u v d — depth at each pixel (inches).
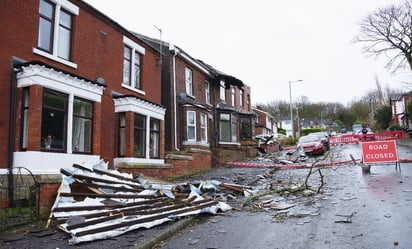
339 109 3673.7
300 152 840.9
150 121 575.5
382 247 184.2
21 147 347.6
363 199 315.6
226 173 626.5
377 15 1320.1
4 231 250.2
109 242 218.8
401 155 744.3
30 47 376.5
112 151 502.6
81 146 419.2
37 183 300.2
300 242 203.5
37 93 344.5
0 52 343.3
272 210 307.0
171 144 722.2
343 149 1055.6
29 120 339.0
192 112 772.0
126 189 335.3
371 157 512.7
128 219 256.1
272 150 1165.7
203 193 383.6
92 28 482.3
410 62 1268.5
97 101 435.5
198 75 875.4
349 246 189.5
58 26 419.5
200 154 696.4
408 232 206.7
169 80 740.7
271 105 3668.8
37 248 208.8
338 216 260.1
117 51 537.3
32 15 382.0
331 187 401.1
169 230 245.6
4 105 342.3
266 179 530.3
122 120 522.9
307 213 279.3
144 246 210.1
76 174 314.3
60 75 374.3
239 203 350.6
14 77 351.9
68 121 386.0
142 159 526.3
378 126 2396.7
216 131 932.0
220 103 983.0
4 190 315.6
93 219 245.9
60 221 257.3
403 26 1275.8
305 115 3619.6
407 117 1831.9
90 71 470.3
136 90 580.1
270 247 198.4
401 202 289.9
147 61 626.8
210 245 211.3
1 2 348.2
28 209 304.0
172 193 357.1
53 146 369.7
